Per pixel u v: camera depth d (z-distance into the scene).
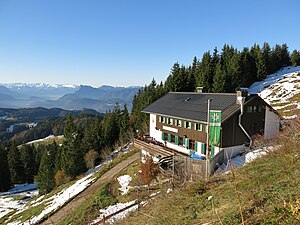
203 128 24.73
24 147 70.06
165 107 32.34
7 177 60.78
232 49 79.06
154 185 20.77
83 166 47.22
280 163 12.05
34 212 28.70
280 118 27.83
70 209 23.72
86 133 62.09
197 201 10.50
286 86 57.41
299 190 7.64
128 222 11.84
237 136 23.94
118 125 65.81
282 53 86.75
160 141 32.12
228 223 6.71
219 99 27.42
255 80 71.50
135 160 35.03
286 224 5.54
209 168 19.16
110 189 25.53
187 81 58.69
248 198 8.34
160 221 9.68
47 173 47.91
